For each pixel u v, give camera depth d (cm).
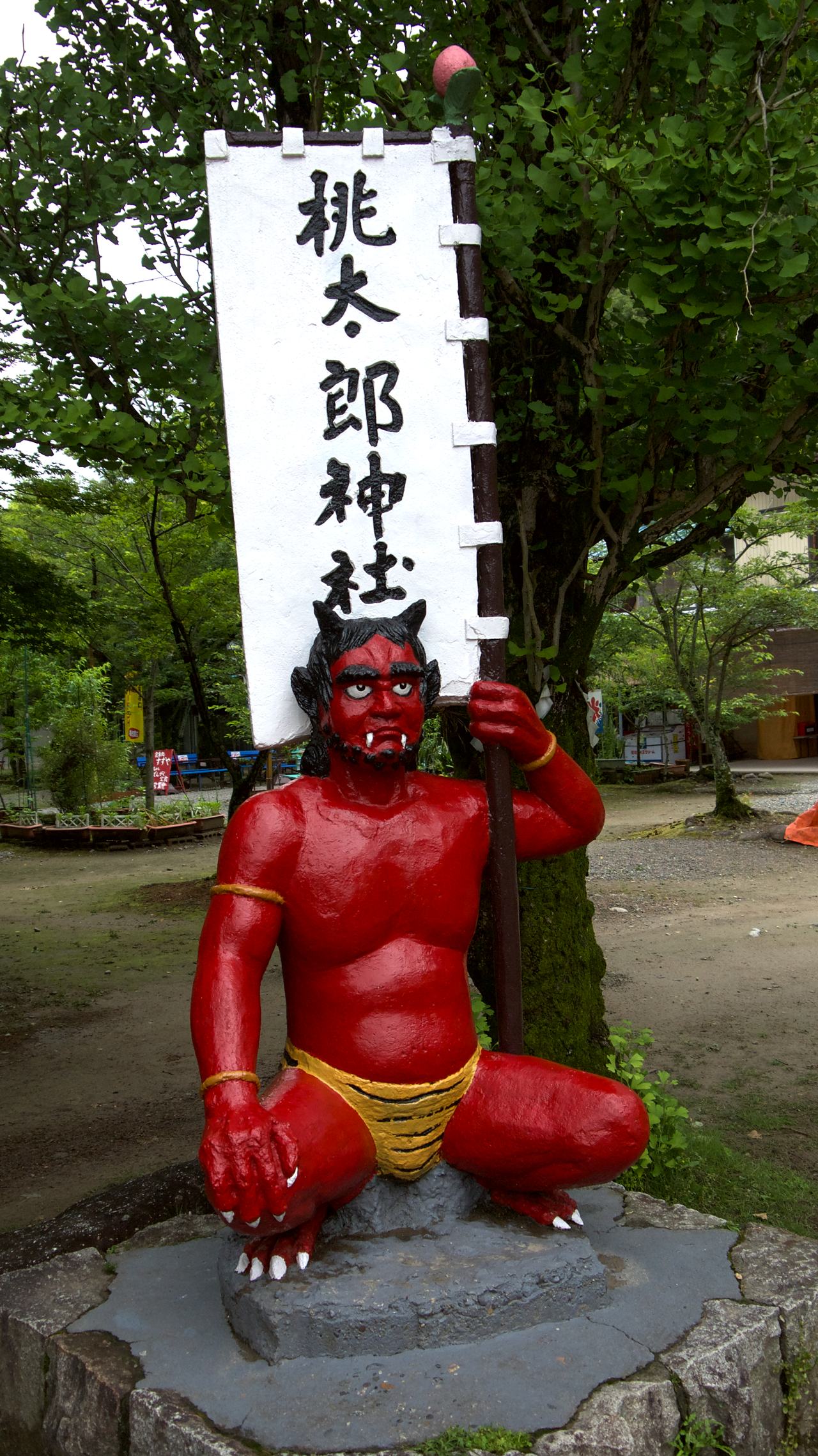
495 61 386
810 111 339
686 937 947
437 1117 274
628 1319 262
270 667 290
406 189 292
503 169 372
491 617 293
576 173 314
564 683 417
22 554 1048
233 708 2020
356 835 271
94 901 1273
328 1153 253
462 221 293
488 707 281
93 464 496
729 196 303
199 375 368
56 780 1961
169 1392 240
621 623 1733
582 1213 328
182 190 380
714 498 411
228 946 261
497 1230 281
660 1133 412
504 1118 269
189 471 369
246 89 415
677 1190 421
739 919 1012
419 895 273
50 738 2469
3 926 1128
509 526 436
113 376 403
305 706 283
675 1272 287
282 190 289
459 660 294
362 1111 269
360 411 292
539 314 359
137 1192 370
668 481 429
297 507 290
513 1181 278
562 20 406
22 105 416
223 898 266
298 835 268
